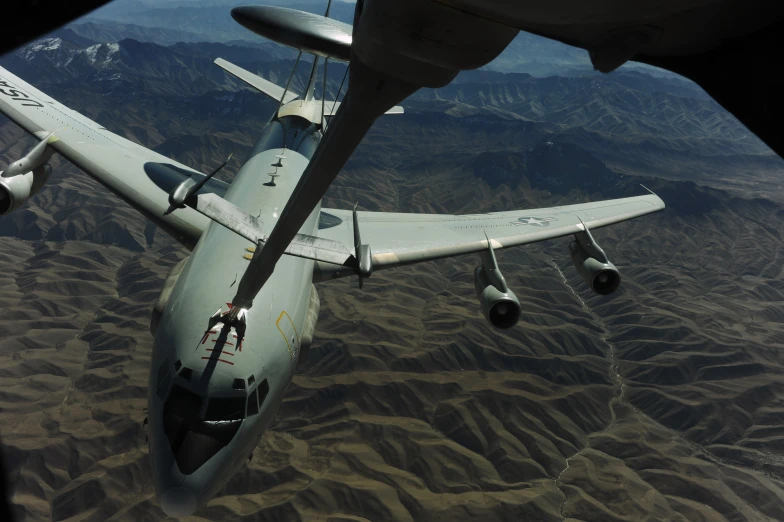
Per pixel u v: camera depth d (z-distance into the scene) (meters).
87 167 30.06
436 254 29.66
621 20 2.97
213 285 20.56
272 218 26.52
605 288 30.73
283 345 20.16
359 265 12.10
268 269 10.62
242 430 17.83
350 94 5.27
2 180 27.58
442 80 4.70
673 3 2.73
